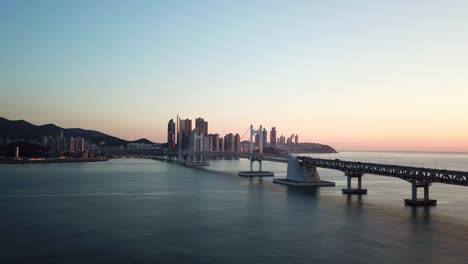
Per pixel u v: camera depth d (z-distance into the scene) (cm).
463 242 7312
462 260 6341
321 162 16562
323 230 8281
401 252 6725
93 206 11300
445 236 7738
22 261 6297
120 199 12800
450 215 9856
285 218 9575
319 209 10838
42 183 18125
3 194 13888
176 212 10369
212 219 9450
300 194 14250
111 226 8631
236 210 10706
